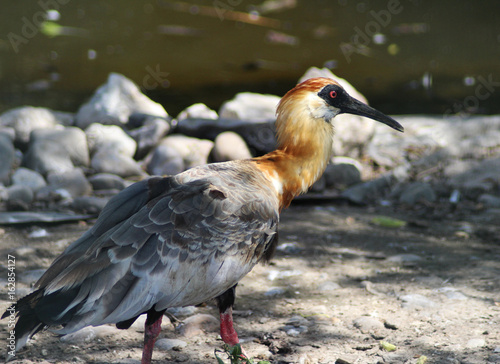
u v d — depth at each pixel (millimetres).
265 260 7250
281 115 7875
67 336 7543
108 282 6012
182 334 7750
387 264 9805
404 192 12820
